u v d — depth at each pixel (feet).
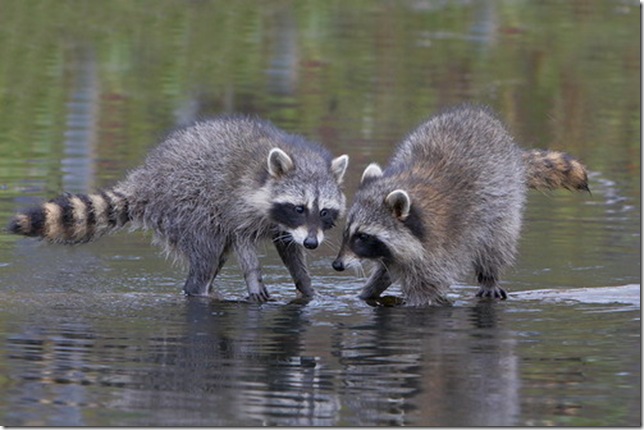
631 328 39.04
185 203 46.85
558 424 30.01
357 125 74.43
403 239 43.83
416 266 43.93
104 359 35.12
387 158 65.92
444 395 32.04
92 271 47.96
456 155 46.16
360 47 94.58
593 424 30.07
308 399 31.60
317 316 41.16
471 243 45.32
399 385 32.94
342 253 44.65
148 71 87.15
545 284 46.37
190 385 32.73
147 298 43.91
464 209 45.16
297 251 46.21
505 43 96.43
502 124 52.06
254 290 45.44
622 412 30.68
